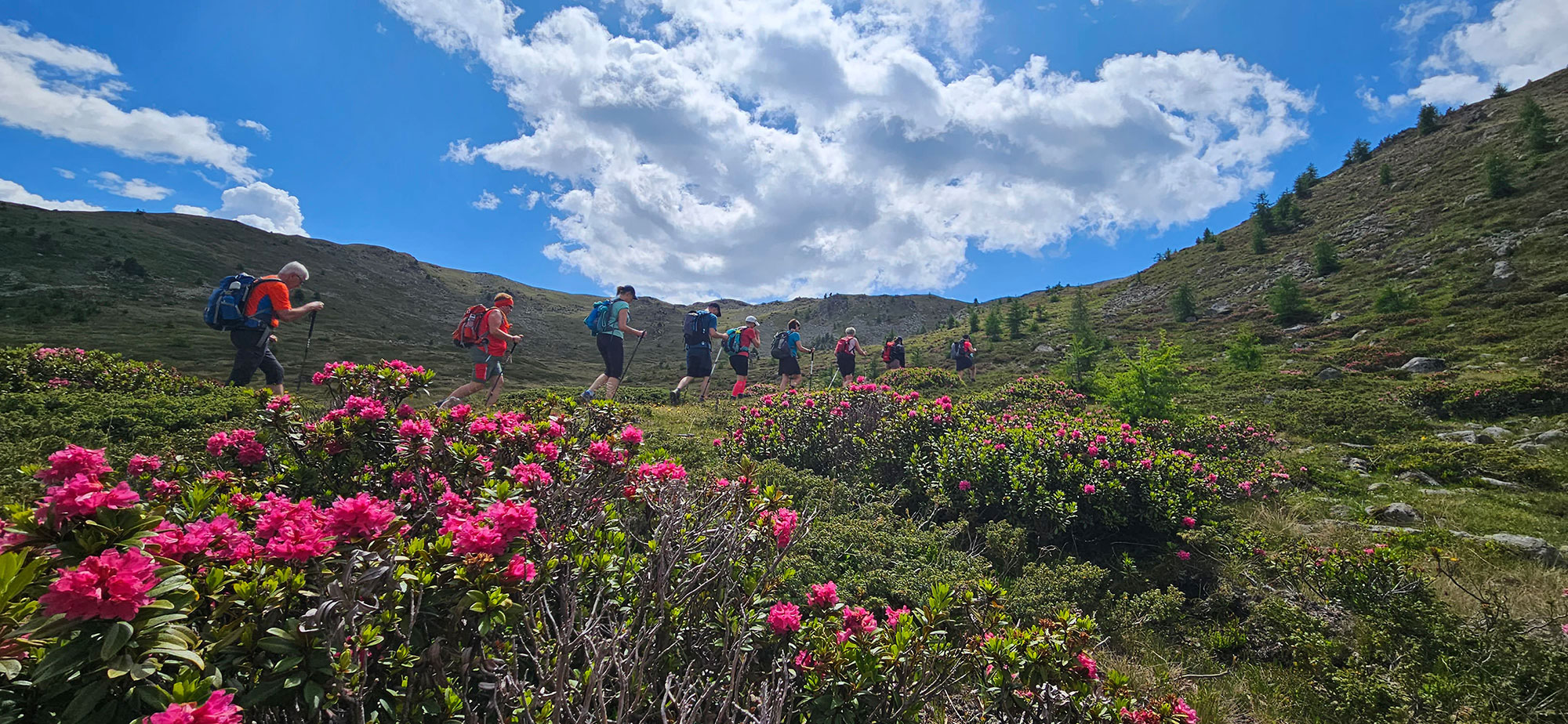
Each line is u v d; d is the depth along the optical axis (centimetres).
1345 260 3044
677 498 286
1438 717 293
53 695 129
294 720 144
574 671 192
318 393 797
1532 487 671
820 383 1727
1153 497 548
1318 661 341
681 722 172
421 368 429
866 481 604
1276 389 1358
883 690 215
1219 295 3425
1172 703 236
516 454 336
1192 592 472
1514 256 2166
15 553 134
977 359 2936
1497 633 338
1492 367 1256
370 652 162
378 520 173
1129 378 1055
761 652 234
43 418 514
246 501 239
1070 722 227
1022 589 405
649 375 5509
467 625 183
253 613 151
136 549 142
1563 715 286
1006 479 555
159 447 469
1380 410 1048
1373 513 605
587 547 253
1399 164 4306
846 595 339
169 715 114
